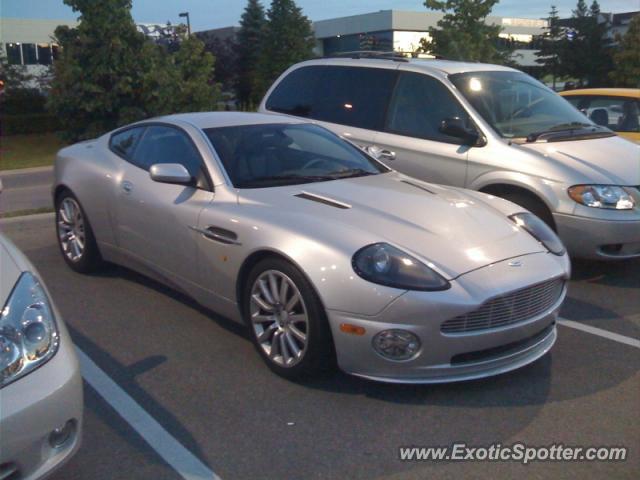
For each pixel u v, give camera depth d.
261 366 4.74
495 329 4.20
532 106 7.32
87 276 6.62
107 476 3.53
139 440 3.85
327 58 8.43
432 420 4.07
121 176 5.95
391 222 4.51
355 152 5.95
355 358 4.16
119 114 25.17
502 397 4.34
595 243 6.34
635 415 4.16
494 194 6.77
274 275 4.49
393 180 5.46
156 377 4.59
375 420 4.07
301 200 4.83
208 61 26.84
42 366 3.09
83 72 24.83
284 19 40.28
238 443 3.83
